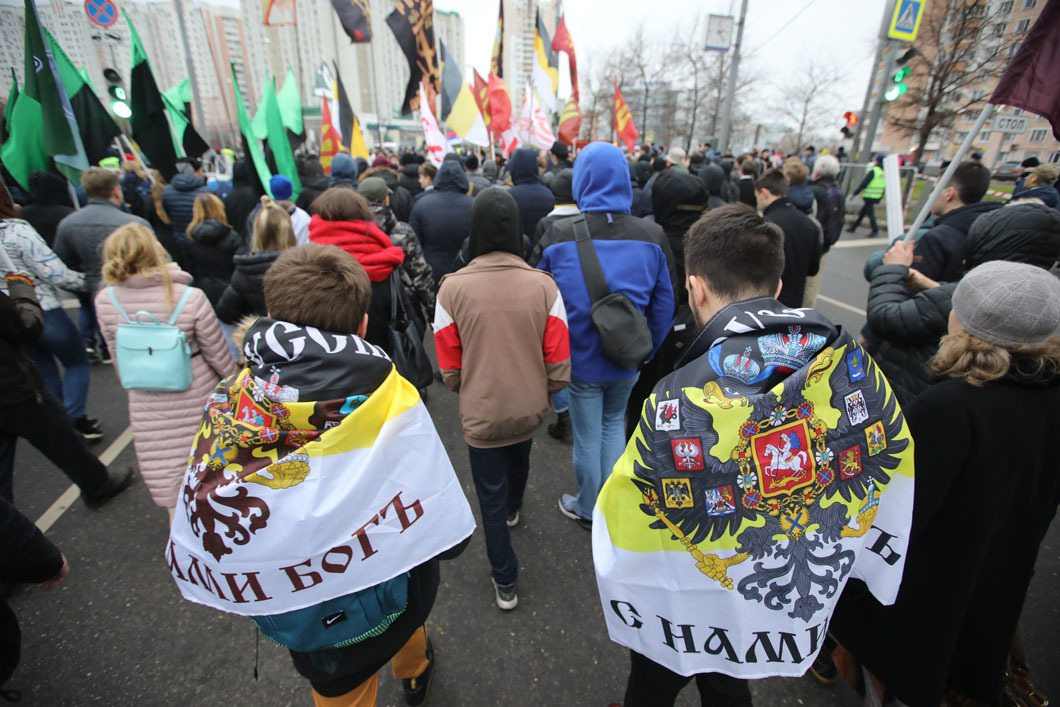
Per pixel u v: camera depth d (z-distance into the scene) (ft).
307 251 3.89
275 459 3.43
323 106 29.01
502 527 6.77
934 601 4.31
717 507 3.40
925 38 35.35
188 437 7.73
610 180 7.15
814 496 3.41
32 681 6.15
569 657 6.50
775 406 3.25
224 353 7.90
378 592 3.85
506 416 6.13
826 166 18.47
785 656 3.70
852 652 4.92
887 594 3.92
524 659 6.47
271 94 16.88
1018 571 4.37
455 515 4.18
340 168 15.34
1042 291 3.71
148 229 7.32
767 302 3.57
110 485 9.10
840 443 3.39
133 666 6.33
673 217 10.19
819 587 3.54
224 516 3.43
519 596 7.37
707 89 83.51
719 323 3.55
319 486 3.48
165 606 7.16
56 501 9.25
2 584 7.18
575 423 7.97
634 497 3.61
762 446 3.30
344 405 3.49
